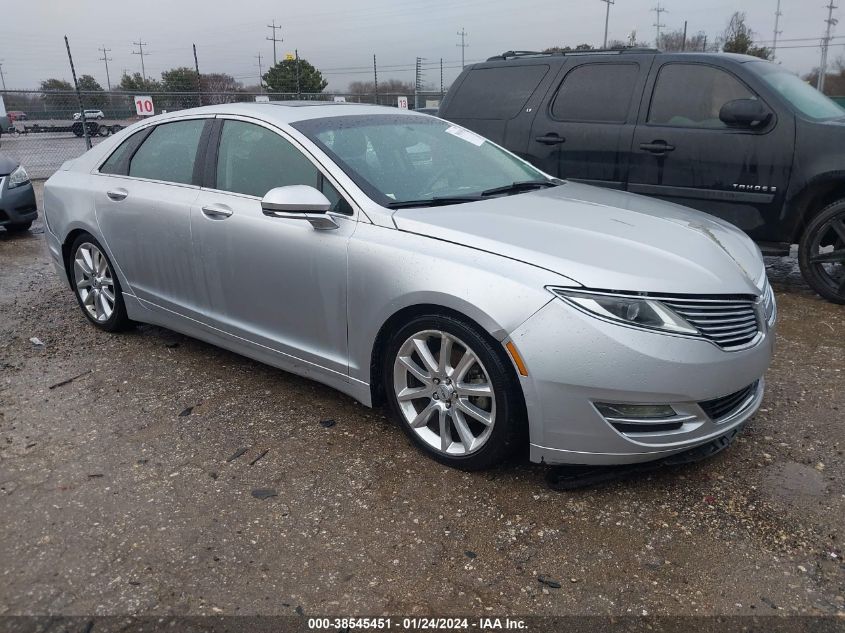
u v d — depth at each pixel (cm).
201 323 407
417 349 307
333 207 336
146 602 235
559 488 293
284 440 339
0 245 810
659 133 575
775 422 352
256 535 268
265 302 364
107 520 278
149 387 400
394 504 287
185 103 1845
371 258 312
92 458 324
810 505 283
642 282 269
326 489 298
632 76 598
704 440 282
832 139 514
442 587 241
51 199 495
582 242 294
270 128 371
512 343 271
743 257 319
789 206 536
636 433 273
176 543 264
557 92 630
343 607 232
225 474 310
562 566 251
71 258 496
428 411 312
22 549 261
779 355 440
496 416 287
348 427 351
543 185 403
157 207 409
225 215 372
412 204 331
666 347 264
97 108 1750
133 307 455
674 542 262
